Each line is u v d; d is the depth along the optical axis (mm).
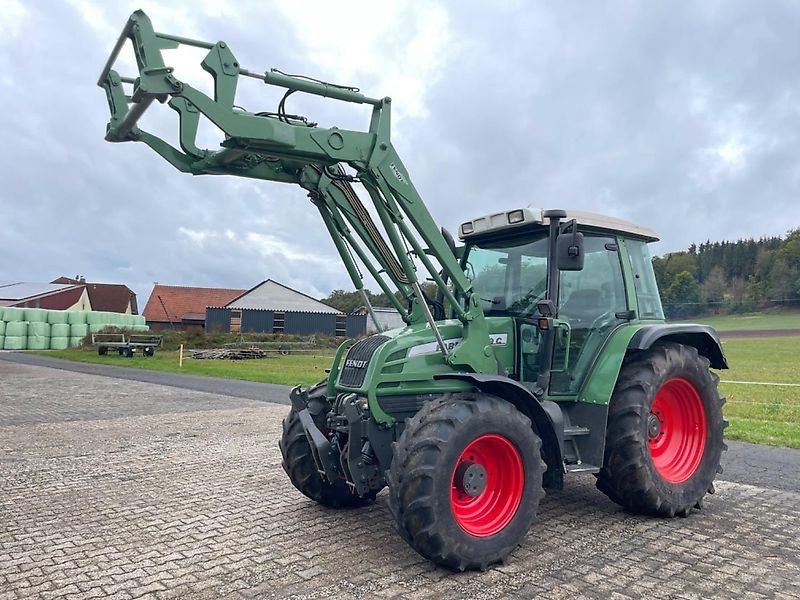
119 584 3777
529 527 4191
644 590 3633
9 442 8367
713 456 5312
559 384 4949
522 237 5336
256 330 50062
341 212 4637
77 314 37812
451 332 4809
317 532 4723
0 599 3574
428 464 3807
